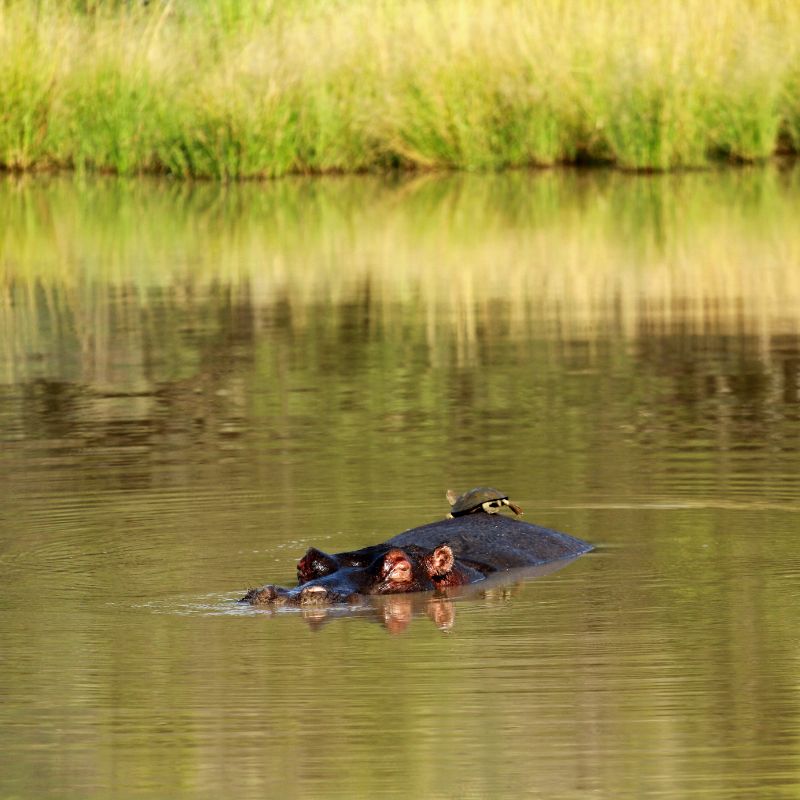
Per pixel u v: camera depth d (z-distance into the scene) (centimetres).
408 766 2300
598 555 3447
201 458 4459
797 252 8550
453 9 13262
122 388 5600
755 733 2395
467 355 6097
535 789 2217
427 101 13088
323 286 7906
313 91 13000
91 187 12469
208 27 13438
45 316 7200
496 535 3472
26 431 4903
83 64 13375
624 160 12719
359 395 5378
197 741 2414
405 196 11519
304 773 2284
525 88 12988
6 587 3238
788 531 3594
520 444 4559
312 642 2884
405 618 3034
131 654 2817
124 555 3475
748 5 13288
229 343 6488
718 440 4569
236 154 12825
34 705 2577
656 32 12762
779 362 5825
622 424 4822
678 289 7588
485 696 2573
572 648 2811
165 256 9000
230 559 3434
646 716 2472
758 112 12825
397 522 3712
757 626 2909
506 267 8350
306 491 4034
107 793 2239
